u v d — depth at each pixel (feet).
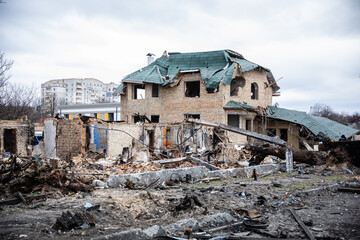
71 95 444.14
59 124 70.85
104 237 17.46
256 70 104.78
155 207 26.02
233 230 21.29
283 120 104.22
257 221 22.62
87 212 22.06
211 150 72.95
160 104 102.99
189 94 107.65
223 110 93.30
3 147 71.41
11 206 25.48
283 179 45.98
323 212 26.07
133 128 73.82
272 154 60.39
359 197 32.91
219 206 27.14
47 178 30.50
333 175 50.62
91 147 69.46
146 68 110.42
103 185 34.88
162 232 19.71
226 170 48.88
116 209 24.23
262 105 108.06
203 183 41.81
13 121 73.31
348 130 114.93
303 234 20.12
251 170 51.98
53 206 25.18
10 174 31.55
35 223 20.42
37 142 82.89
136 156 62.69
